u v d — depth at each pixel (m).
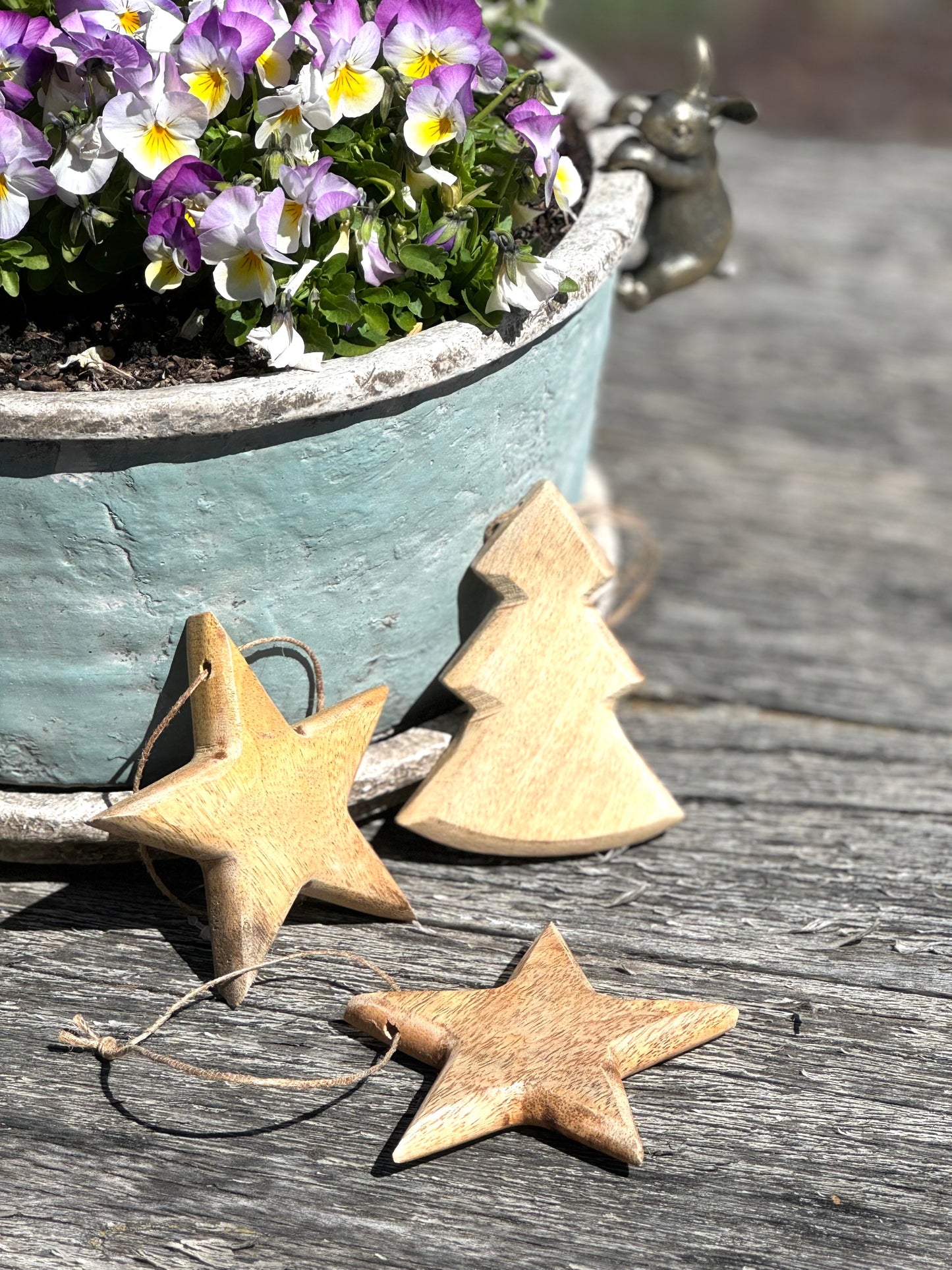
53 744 1.06
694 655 1.24
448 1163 1.02
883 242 1.79
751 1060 1.05
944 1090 1.04
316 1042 1.04
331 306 1.04
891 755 1.18
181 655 1.06
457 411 1.06
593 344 1.13
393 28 1.06
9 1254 0.99
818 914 1.10
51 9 1.05
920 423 1.44
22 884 1.09
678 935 1.09
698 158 1.15
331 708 1.07
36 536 1.02
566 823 1.09
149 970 1.06
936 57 2.76
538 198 1.07
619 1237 1.00
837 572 1.30
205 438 1.02
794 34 2.90
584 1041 1.03
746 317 1.64
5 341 1.05
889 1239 1.00
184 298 1.07
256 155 1.05
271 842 1.05
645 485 1.36
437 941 1.08
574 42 2.80
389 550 1.07
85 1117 1.02
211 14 1.03
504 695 1.09
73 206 1.04
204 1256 0.99
